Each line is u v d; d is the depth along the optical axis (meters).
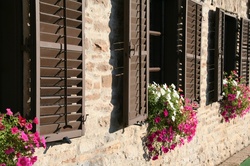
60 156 3.68
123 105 4.47
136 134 4.90
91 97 4.08
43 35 3.26
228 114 8.03
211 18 7.21
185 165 6.27
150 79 5.60
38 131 3.21
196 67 6.23
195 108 6.27
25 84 3.21
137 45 4.57
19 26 3.17
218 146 7.71
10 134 2.82
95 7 4.09
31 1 3.13
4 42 3.22
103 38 4.23
